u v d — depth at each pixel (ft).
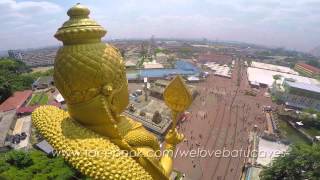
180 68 398.62
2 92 190.19
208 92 276.41
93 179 15.06
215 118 192.24
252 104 238.07
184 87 23.95
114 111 19.30
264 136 150.71
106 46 18.63
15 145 123.75
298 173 89.10
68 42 17.67
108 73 18.02
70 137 17.02
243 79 369.71
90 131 18.21
